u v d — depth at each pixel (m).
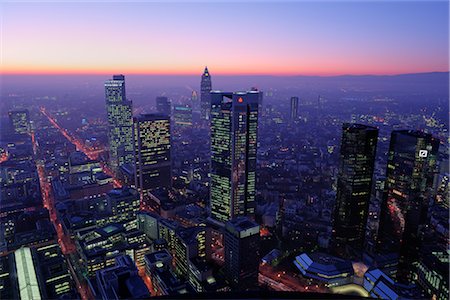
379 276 164.50
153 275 163.50
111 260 177.75
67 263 190.12
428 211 196.75
